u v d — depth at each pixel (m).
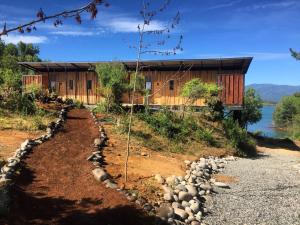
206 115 23.59
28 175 9.67
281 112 76.00
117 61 23.33
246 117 46.62
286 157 22.16
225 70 26.70
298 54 30.81
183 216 8.92
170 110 22.36
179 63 25.55
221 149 19.61
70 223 7.28
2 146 12.23
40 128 15.93
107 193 9.03
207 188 11.66
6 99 18.81
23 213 7.32
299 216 10.11
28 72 44.16
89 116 20.55
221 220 9.51
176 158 15.38
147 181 10.78
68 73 30.12
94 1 5.04
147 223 7.89
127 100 26.92
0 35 4.89
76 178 9.91
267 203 11.13
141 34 9.87
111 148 13.97
